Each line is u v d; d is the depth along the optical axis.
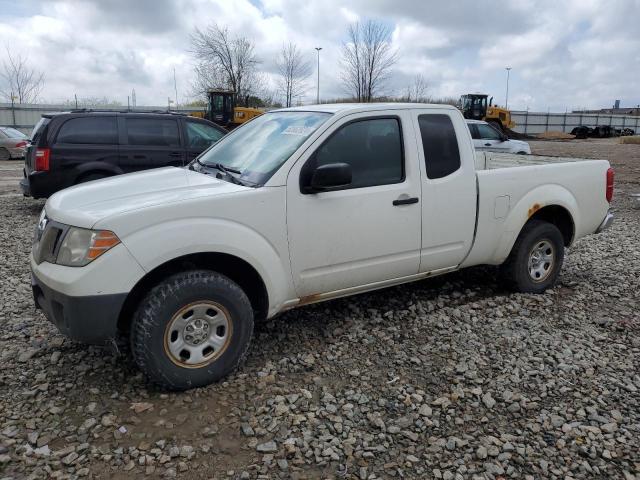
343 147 3.97
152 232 3.22
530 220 5.23
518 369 3.83
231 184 3.76
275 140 4.12
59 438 2.98
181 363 3.38
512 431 3.14
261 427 3.11
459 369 3.79
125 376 3.63
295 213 3.71
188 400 3.36
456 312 4.80
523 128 61.75
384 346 4.15
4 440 2.93
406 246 4.30
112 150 8.68
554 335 4.40
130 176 4.26
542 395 3.50
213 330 3.48
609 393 3.53
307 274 3.88
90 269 3.10
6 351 3.95
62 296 3.14
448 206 4.47
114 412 3.22
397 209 4.18
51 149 8.36
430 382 3.65
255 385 3.56
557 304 5.11
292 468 2.79
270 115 4.70
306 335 4.31
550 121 62.56
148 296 3.28
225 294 3.45
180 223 3.30
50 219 3.46
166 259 3.25
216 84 41.84
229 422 3.16
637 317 4.84
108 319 3.15
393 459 2.88
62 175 8.45
